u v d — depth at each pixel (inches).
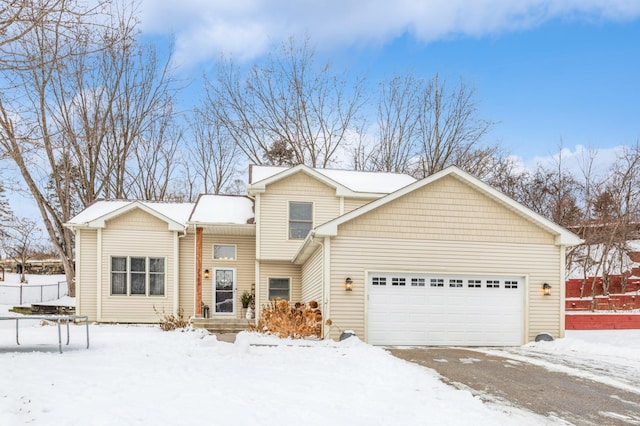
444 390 297.1
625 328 764.6
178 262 778.2
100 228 763.4
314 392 277.6
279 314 573.6
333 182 739.4
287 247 727.7
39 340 483.5
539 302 591.8
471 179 585.6
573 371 385.7
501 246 592.4
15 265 1406.3
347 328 556.4
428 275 578.2
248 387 280.7
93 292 762.8
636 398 303.1
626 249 1205.1
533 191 1320.1
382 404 260.1
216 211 771.4
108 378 286.8
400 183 811.4
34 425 202.5
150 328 671.8
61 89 933.8
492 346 574.6
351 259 567.2
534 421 250.1
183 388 270.7
